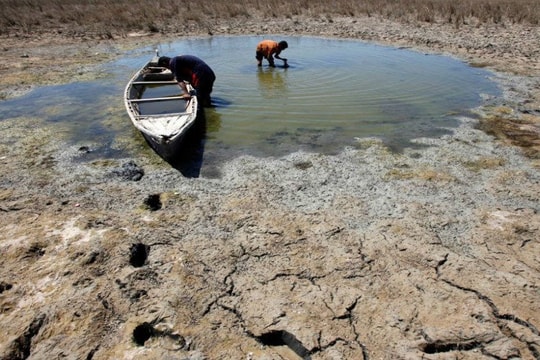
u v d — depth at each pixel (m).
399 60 12.96
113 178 5.98
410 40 15.95
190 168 6.27
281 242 4.58
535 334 3.39
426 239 4.56
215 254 4.41
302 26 19.73
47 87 10.65
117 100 9.48
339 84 10.33
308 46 15.58
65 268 4.18
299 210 5.16
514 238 4.55
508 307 3.65
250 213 5.11
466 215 4.99
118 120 8.25
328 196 5.45
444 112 8.34
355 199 5.37
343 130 7.55
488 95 9.36
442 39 15.70
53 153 6.80
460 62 12.62
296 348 3.41
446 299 3.77
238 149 6.86
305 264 4.25
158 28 19.94
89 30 19.41
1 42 16.70
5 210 5.18
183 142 6.69
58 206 5.27
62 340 3.45
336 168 6.17
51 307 3.74
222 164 6.37
